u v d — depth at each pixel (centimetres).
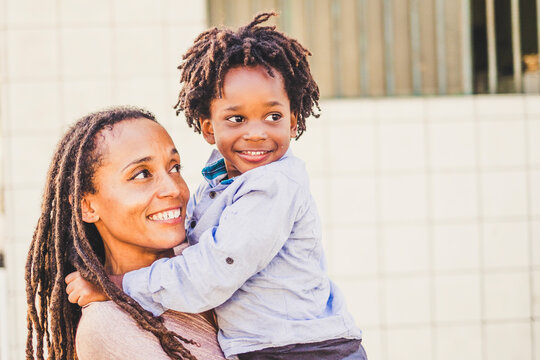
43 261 160
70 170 150
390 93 402
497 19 402
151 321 145
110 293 145
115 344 143
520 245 398
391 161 391
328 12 397
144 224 147
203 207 162
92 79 377
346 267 390
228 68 154
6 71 375
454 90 405
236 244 143
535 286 399
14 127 376
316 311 159
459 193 395
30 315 156
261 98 153
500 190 397
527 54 402
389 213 391
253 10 392
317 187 389
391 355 393
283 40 159
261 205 148
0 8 373
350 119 389
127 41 377
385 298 392
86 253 147
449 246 395
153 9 376
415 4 400
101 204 148
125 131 149
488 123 395
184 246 164
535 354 399
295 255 156
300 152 388
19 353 375
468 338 396
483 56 403
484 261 396
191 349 149
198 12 378
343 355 159
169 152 153
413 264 393
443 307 395
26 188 377
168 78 378
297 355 154
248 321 153
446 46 403
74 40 375
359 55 400
